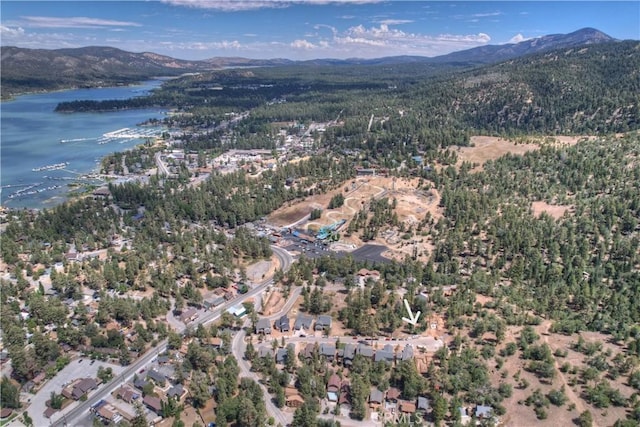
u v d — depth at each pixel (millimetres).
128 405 183750
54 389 193375
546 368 185125
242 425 168125
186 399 185125
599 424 163875
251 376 196875
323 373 196250
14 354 196625
